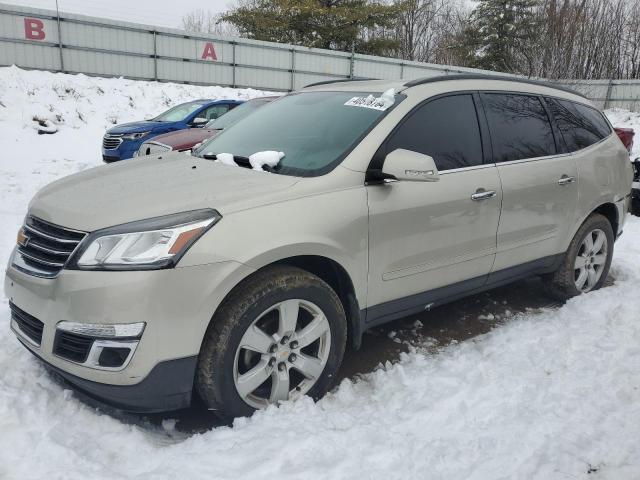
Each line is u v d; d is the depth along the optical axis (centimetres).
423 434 269
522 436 265
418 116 341
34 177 1046
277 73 2433
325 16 3100
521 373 328
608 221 478
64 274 247
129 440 256
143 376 244
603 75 3008
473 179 355
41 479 222
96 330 240
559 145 430
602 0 2991
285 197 279
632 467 243
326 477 231
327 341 296
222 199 269
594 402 296
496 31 3603
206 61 2273
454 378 322
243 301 261
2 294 418
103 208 264
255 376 272
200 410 298
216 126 862
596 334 380
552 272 453
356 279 303
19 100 1691
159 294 240
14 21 1909
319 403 298
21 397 272
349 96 368
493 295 483
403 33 4316
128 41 2109
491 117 384
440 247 341
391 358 362
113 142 1119
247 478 228
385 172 301
